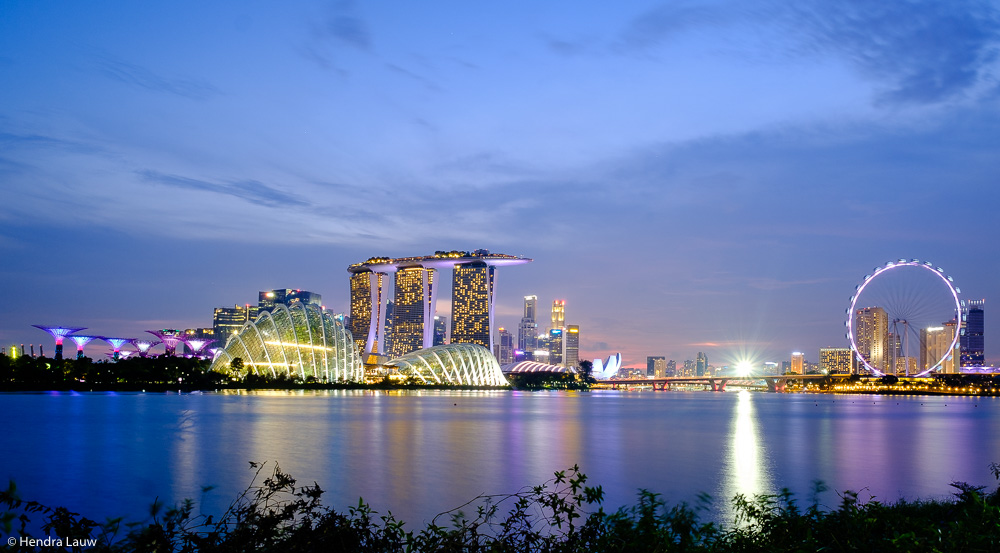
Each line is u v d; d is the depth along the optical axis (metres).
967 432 115.12
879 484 56.47
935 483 57.12
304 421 115.81
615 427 119.19
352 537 11.33
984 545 12.37
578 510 32.78
